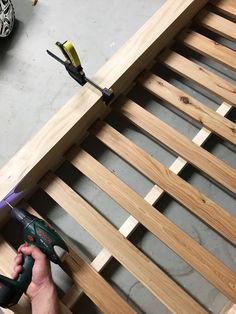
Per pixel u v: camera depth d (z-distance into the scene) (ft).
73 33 4.92
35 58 4.81
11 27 4.93
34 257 3.32
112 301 3.21
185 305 3.11
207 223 3.43
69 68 3.77
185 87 4.35
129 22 4.89
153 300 3.46
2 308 3.33
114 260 3.66
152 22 4.06
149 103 4.31
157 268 3.27
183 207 3.79
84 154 3.84
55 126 3.72
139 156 3.72
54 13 5.10
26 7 5.19
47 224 3.46
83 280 3.31
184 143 3.71
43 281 3.26
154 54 4.17
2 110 4.55
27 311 3.27
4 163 4.26
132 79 4.13
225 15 4.51
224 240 3.62
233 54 4.07
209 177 3.88
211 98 4.25
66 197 3.66
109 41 4.80
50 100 4.52
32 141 3.69
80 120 3.75
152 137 4.12
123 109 3.98
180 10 4.07
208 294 3.43
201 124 3.82
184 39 4.27
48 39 4.92
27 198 3.93
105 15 4.98
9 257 3.46
